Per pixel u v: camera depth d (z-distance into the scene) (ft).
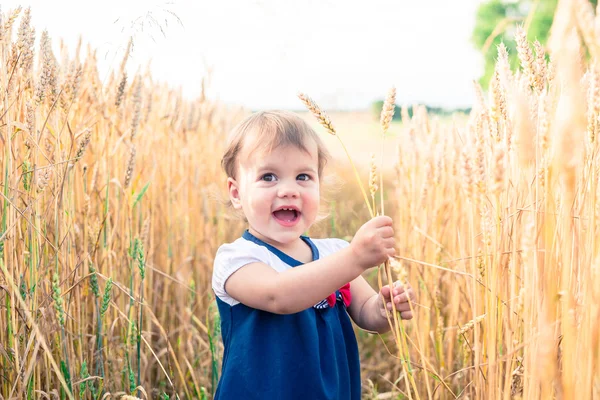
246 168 5.89
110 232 8.38
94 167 8.77
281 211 5.81
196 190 12.25
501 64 4.83
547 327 3.58
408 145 10.31
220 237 12.92
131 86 9.44
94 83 9.04
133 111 9.21
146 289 9.76
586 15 3.17
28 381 6.20
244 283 5.51
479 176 4.33
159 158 11.59
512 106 5.22
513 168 5.32
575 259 4.34
